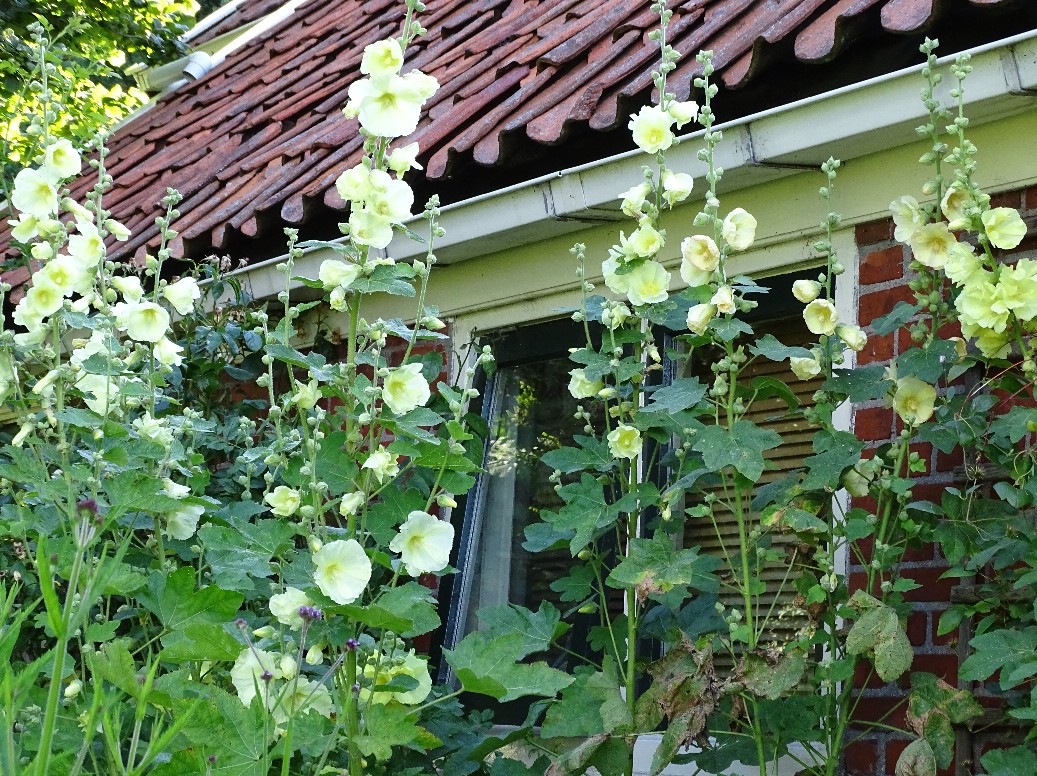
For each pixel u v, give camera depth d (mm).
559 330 4164
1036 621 2734
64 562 2176
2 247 6148
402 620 2244
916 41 3129
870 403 3293
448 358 4395
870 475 2893
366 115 2502
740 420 2830
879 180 3344
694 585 2895
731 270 3635
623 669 3111
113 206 5957
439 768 3217
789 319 3623
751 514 3537
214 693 1955
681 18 4082
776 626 3236
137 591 2637
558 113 3824
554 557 4043
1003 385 2838
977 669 2516
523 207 3855
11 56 7703
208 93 7098
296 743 2055
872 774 3049
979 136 3170
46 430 2814
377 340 2605
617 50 4055
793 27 3273
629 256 2930
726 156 3385
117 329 2893
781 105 3312
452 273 4402
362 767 2453
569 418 4141
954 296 2871
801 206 3498
